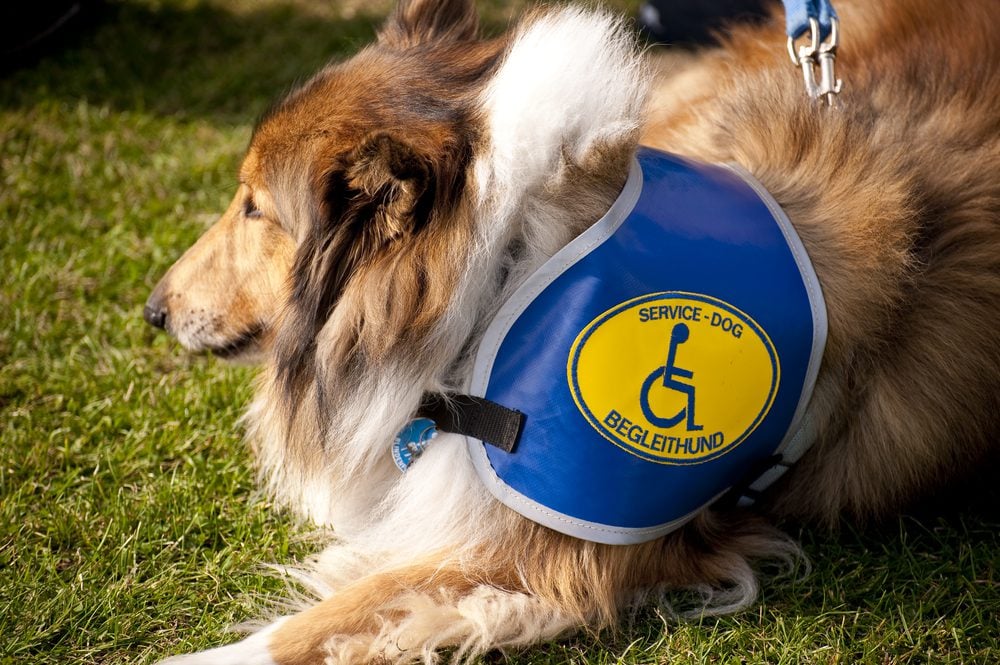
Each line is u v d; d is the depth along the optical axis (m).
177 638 1.15
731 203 1.12
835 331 1.12
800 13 1.21
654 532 1.11
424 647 1.10
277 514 1.24
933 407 1.15
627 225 1.08
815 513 1.19
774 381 1.10
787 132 1.19
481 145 1.08
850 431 1.16
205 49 2.17
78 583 1.17
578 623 1.12
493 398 1.09
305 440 1.15
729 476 1.12
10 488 1.26
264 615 1.15
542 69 1.08
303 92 1.14
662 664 1.11
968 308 1.15
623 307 1.08
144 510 1.23
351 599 1.11
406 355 1.09
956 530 1.20
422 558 1.13
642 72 1.12
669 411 1.08
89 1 2.22
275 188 1.13
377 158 1.04
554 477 1.09
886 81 1.23
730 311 1.09
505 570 1.12
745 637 1.12
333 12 2.38
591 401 1.08
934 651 1.12
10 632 1.14
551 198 1.08
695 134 1.26
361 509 1.18
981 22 1.25
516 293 1.08
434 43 1.16
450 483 1.12
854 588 1.16
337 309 1.09
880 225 1.13
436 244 1.08
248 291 1.19
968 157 1.18
